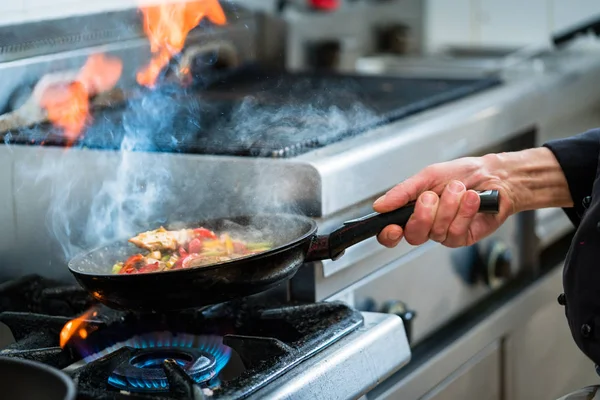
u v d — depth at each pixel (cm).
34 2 183
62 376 106
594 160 171
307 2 305
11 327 147
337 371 133
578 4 338
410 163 182
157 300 127
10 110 177
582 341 153
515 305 226
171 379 119
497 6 352
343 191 162
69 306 158
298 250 135
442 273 205
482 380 216
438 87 235
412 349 199
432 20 363
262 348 133
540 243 246
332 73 266
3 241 175
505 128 219
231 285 128
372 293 180
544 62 275
